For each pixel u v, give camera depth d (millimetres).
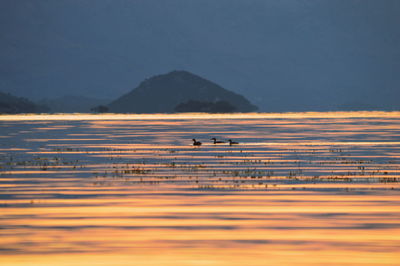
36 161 152250
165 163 146250
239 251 63812
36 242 67312
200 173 125562
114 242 67312
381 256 62031
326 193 98250
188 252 63531
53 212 83000
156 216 80312
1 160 155000
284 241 67625
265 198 93688
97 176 121250
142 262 60281
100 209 85062
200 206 87125
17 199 93250
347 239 68438
